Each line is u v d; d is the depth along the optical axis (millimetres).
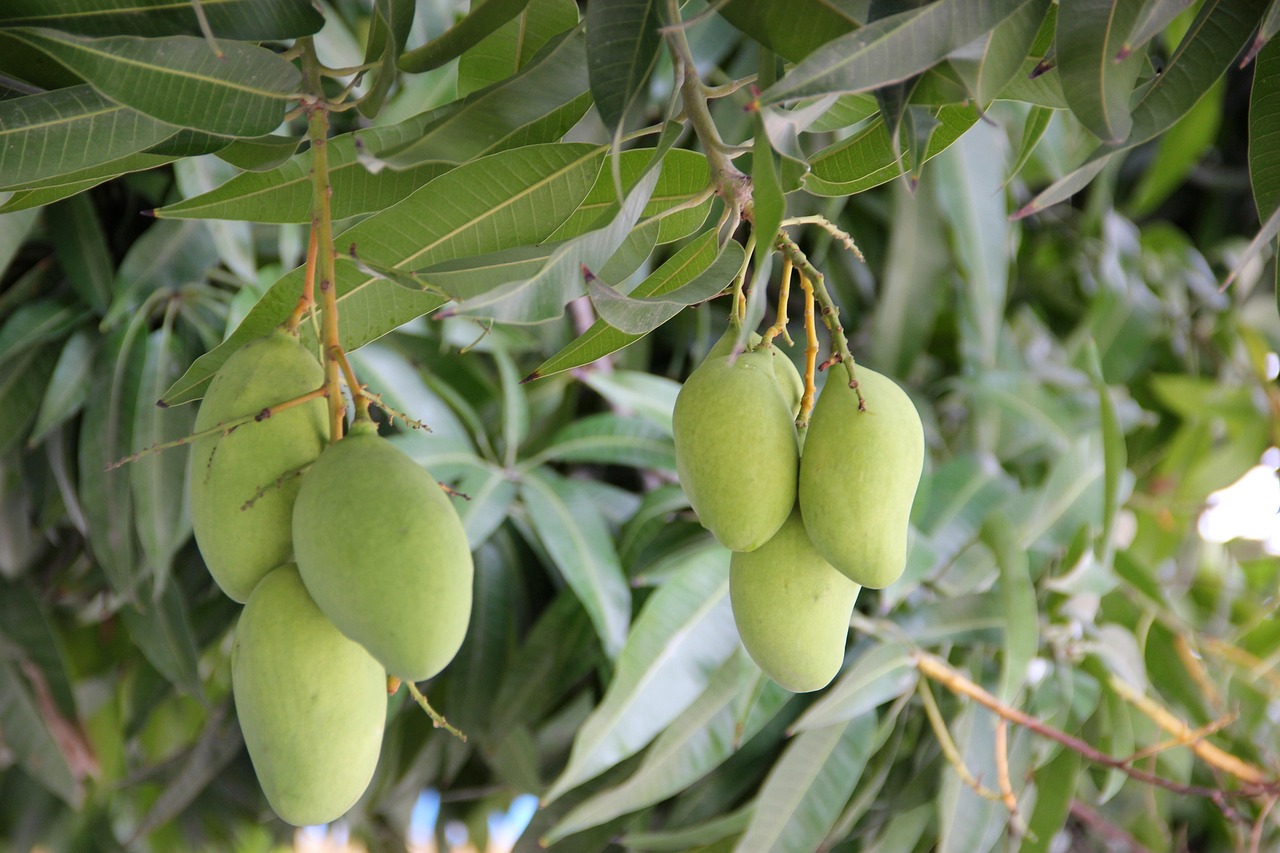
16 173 1106
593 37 1039
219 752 2092
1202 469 2756
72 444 2053
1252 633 2412
